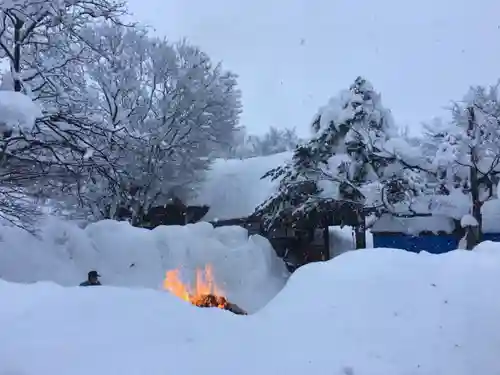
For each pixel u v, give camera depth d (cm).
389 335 466
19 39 1566
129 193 2469
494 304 509
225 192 2959
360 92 2284
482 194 2086
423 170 2128
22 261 1377
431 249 2202
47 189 1575
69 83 1975
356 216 2166
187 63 2830
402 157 2112
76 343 410
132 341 426
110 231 1631
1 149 1274
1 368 365
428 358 434
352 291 543
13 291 508
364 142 2105
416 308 508
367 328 477
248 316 522
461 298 522
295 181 2119
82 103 1783
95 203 2456
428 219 2205
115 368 379
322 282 571
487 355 440
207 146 2870
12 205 1371
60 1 1554
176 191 2761
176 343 432
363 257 621
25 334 418
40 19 1555
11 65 1558
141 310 488
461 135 2030
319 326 485
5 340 405
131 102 2692
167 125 2714
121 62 2636
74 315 462
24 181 1457
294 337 466
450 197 2119
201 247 1745
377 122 2233
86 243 1555
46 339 412
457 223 2180
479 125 1991
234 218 2742
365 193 2062
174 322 473
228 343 446
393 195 2112
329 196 2106
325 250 2311
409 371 416
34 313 459
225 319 502
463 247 1952
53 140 1426
